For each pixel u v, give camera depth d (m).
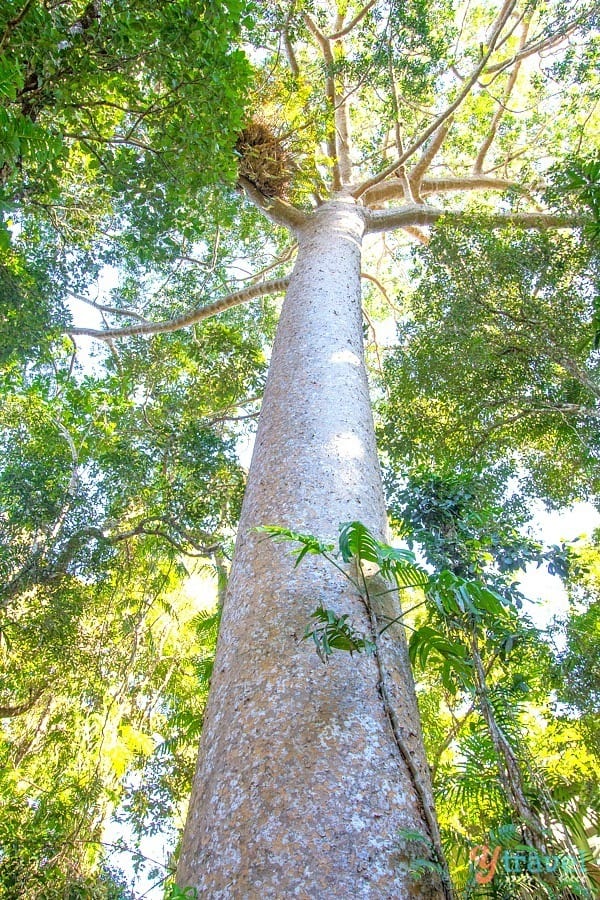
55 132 3.65
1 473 6.38
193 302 9.62
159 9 3.48
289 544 2.74
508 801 2.92
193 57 3.62
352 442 3.38
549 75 8.87
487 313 6.36
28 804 6.53
